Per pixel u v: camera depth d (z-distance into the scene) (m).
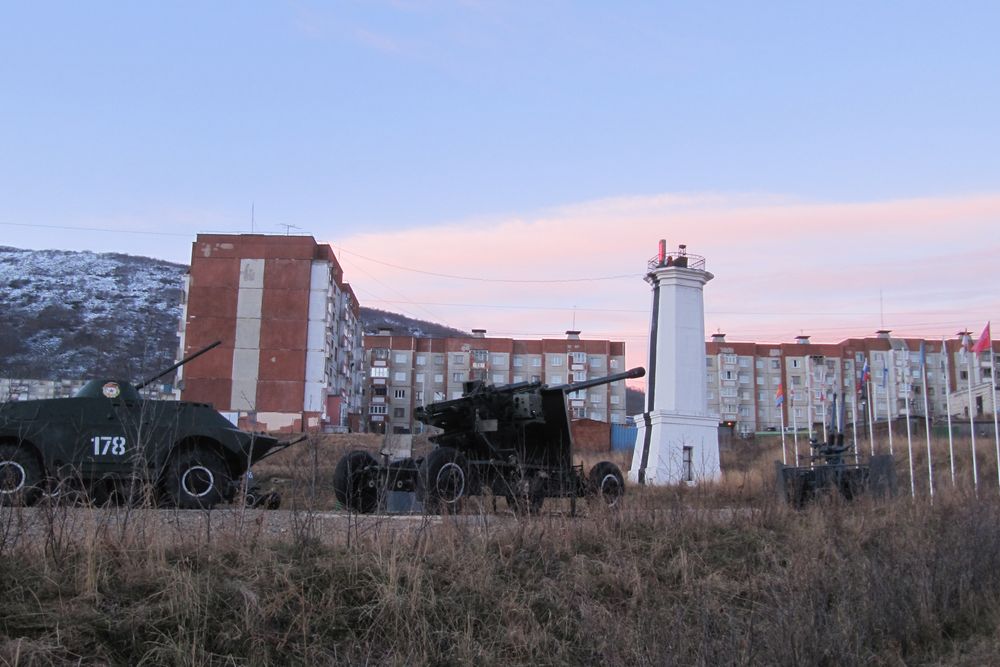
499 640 7.88
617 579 9.52
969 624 10.16
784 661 7.63
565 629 8.34
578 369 102.00
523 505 12.19
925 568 10.68
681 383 37.22
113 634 6.56
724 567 10.69
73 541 7.47
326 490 10.61
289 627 7.23
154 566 7.35
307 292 68.69
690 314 38.06
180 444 12.77
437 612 7.90
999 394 57.06
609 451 51.12
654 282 38.78
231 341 67.88
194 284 68.31
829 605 9.56
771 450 45.97
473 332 103.88
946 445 36.03
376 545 8.53
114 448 12.38
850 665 7.96
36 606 6.60
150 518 8.34
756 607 9.42
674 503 12.55
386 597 7.72
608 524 11.06
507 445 15.53
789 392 106.88
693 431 36.78
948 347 100.75
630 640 7.83
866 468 17.88
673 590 9.76
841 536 12.51
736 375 107.06
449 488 13.38
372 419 96.12
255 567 7.72
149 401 12.90
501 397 15.49
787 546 11.66
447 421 15.55
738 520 12.46
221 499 12.55
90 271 142.75
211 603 7.12
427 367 102.25
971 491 17.27
